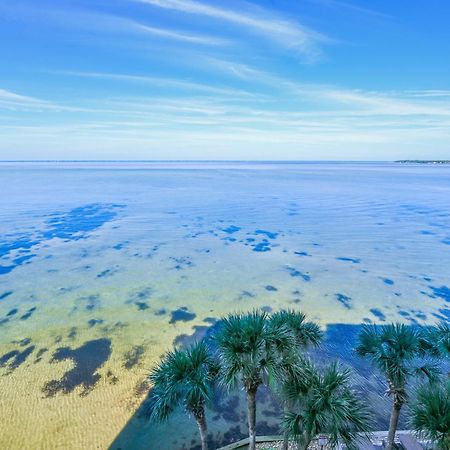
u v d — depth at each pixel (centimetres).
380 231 4306
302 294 2512
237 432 1278
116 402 1395
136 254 3397
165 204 6197
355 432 752
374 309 2272
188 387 782
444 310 2261
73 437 1224
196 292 2534
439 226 4559
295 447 1141
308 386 775
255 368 767
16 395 1420
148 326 2034
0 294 2441
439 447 690
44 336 1898
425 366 863
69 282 2683
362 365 1656
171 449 1209
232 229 4428
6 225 4522
